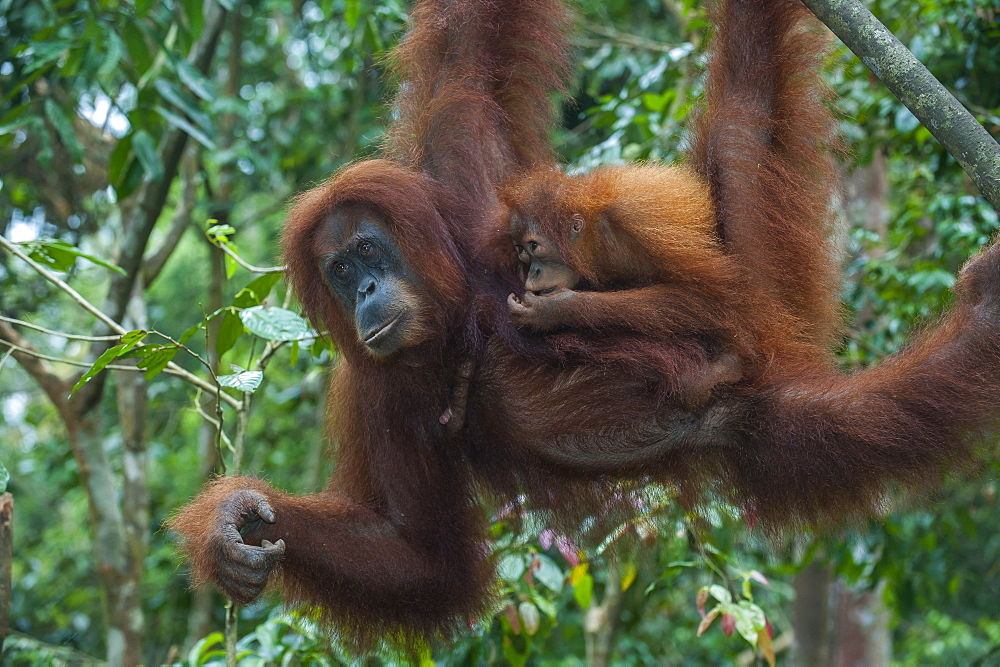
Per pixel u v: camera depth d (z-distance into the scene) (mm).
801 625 15312
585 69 16516
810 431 6637
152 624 19172
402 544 7602
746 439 6930
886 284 12219
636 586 14023
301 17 18891
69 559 21047
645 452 7152
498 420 7293
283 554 7102
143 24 11547
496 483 7629
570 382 7055
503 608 9102
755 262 6820
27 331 19156
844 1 5516
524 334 7129
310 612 7680
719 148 7121
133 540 13922
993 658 20828
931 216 12852
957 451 6430
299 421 20719
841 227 7648
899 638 25156
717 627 20484
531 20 8695
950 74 12180
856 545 12586
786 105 7301
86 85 12820
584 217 6871
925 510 6758
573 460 7266
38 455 20156
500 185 8188
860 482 6633
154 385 18547
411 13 9062
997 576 23125
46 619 19625
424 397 7324
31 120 12172
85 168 16031
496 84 8648
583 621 16078
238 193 22172
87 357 13141
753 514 7176
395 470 7551
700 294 6613
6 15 13656
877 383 6633
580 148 16172
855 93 12688
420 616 7676
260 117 19578
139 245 12516
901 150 13000
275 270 8367
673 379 6664
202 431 17719
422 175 7707
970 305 6594
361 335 6934
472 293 7320
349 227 7195
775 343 6840
